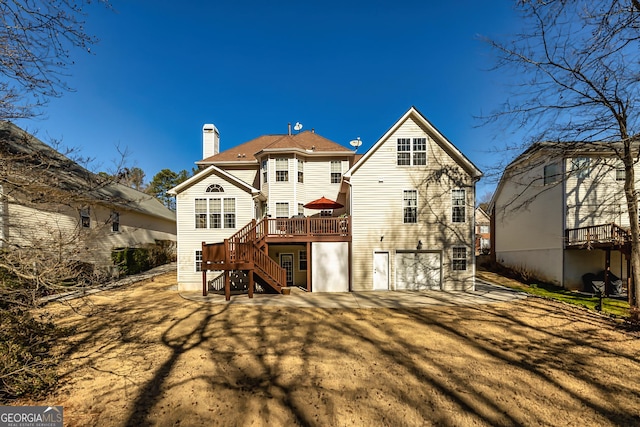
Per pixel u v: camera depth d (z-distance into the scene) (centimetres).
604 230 1490
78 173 912
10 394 523
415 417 503
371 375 642
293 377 632
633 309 981
